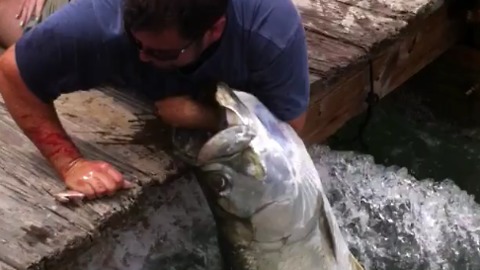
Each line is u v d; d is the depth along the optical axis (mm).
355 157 2209
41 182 1586
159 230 1738
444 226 2059
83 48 1475
